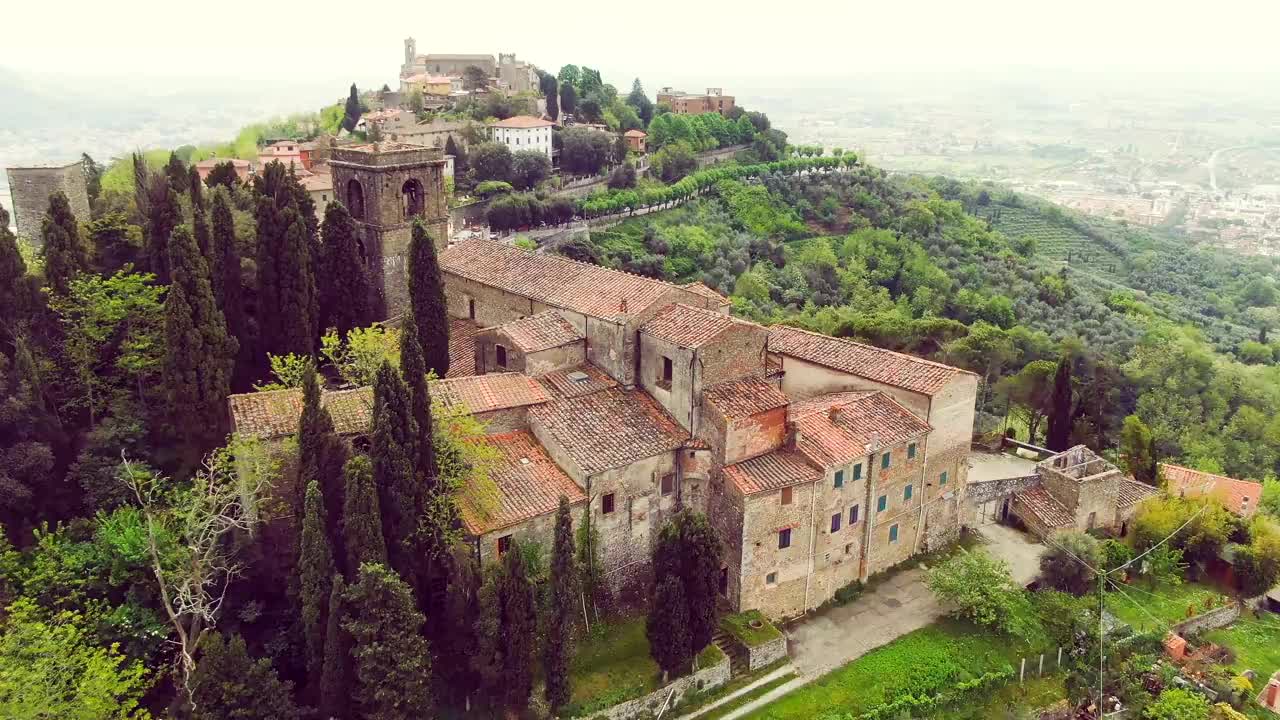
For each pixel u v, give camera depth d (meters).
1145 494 69.50
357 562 40.12
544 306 59.84
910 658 50.00
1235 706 51.59
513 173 156.00
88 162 84.50
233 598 44.31
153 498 47.16
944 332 91.25
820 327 101.25
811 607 53.69
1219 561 64.44
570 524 41.00
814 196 178.25
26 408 46.06
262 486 43.50
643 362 53.78
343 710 39.78
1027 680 51.03
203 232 57.56
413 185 70.62
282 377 53.47
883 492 55.75
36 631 35.78
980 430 82.44
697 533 43.59
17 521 45.19
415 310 57.97
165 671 41.03
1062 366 77.75
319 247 65.25
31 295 50.94
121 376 52.84
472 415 48.00
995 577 52.84
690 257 140.50
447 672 42.12
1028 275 151.88
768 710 45.69
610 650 46.75
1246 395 112.44
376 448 41.34
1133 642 52.78
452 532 42.97
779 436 52.22
